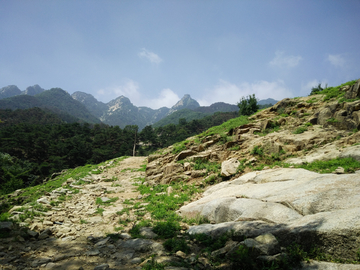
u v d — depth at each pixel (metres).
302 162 9.91
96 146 86.56
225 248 5.01
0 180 42.50
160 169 16.88
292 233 4.58
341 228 3.98
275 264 3.90
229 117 177.62
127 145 86.44
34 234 6.46
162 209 9.50
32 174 56.97
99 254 5.46
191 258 4.90
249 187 8.52
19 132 89.31
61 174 29.09
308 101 17.92
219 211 7.32
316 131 12.98
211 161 14.45
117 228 7.53
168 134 127.62
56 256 5.24
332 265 3.62
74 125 113.50
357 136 10.16
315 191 6.02
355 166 7.61
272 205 6.12
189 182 13.19
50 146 74.56
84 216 9.24
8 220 7.84
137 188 15.54
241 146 14.69
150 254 5.42
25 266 4.66
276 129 15.77
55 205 11.01
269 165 11.30
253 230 5.25
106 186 16.75
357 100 12.33
